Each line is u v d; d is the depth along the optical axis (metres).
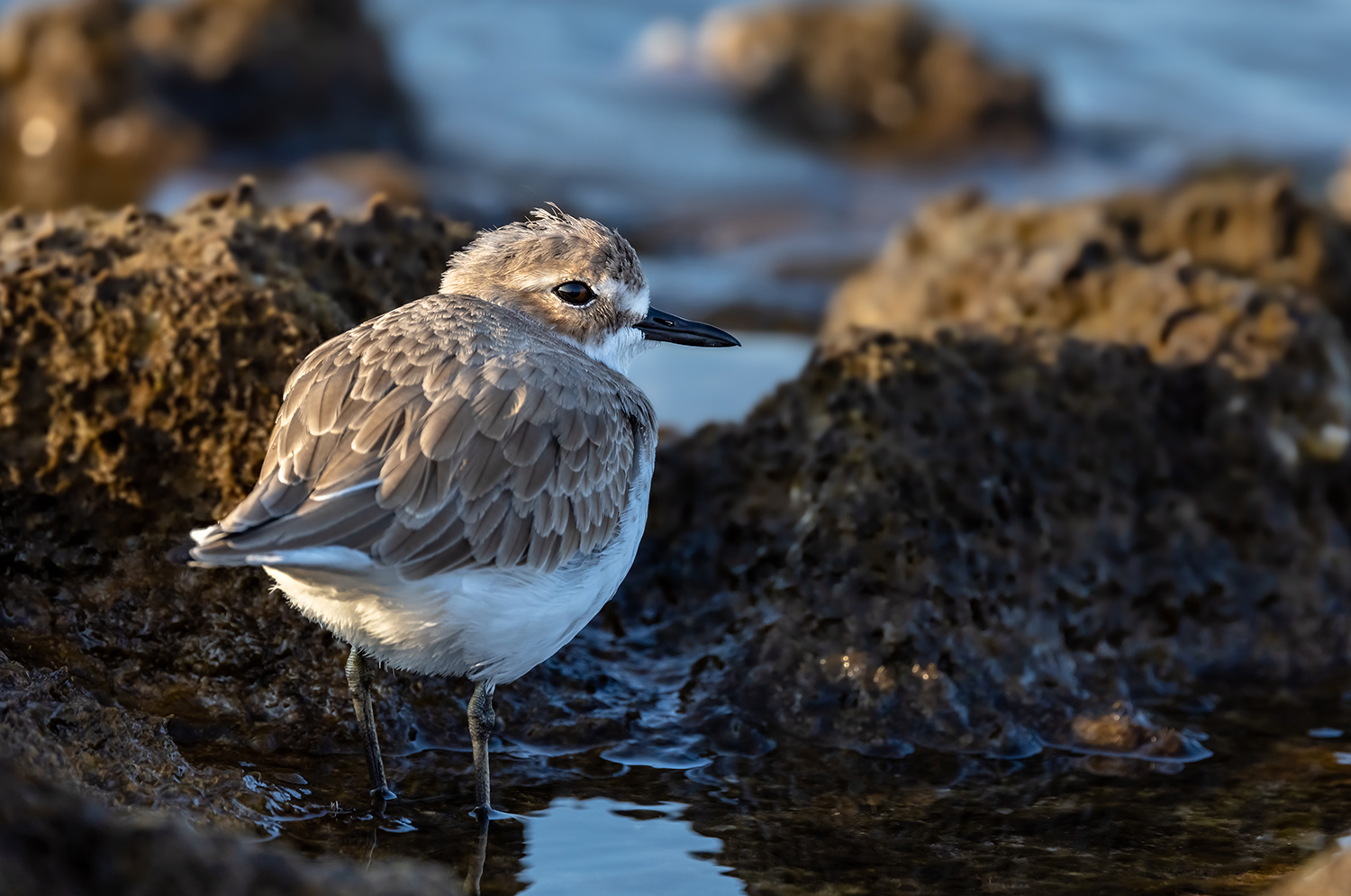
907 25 33.19
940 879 9.53
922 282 17.36
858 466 12.29
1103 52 37.12
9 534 10.77
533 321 10.80
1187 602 13.06
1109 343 13.51
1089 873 9.63
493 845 9.70
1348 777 11.10
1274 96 35.28
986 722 11.45
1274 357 14.06
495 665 9.60
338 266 12.34
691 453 12.92
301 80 28.80
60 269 11.09
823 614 11.90
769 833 10.06
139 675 10.63
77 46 28.00
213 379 10.90
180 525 10.93
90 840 6.35
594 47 36.19
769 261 26.02
